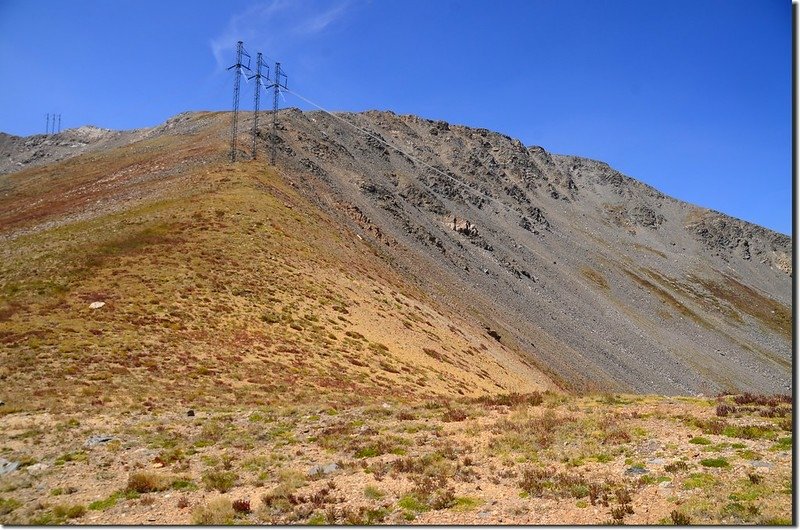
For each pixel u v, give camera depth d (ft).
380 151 489.67
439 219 392.88
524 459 41.75
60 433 57.31
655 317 430.61
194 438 55.88
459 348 153.38
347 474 41.73
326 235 190.60
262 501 37.35
